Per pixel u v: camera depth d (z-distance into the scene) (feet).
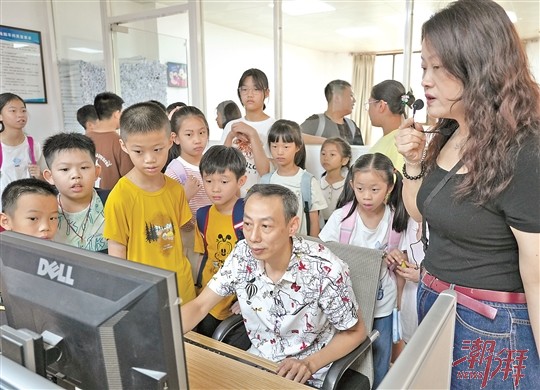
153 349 1.71
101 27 13.41
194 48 11.30
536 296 2.63
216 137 11.57
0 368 1.83
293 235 3.81
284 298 3.79
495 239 2.76
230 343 4.57
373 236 5.47
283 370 3.37
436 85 2.82
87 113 8.70
